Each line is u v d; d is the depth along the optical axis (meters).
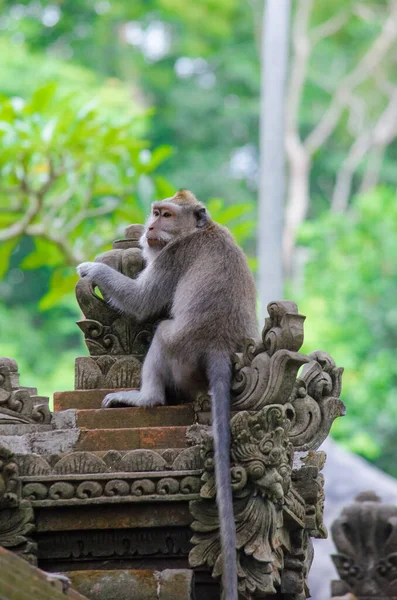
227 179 32.00
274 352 7.80
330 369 8.48
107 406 8.31
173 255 9.19
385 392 23.27
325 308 24.17
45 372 27.00
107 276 8.89
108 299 8.84
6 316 27.38
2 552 5.79
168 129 32.94
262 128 17.06
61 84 25.78
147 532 7.64
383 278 24.56
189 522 7.56
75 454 7.66
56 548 7.65
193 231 9.34
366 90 34.91
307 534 8.19
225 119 33.03
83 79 26.73
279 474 7.49
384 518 9.85
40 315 28.75
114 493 7.56
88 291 8.80
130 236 9.58
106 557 7.66
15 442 7.87
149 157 16.11
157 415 8.21
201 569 7.56
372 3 35.22
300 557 7.98
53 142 14.91
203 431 7.79
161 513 7.60
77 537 7.65
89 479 7.59
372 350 24.05
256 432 7.49
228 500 7.27
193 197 9.59
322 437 8.30
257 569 7.39
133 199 16.08
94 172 15.76
